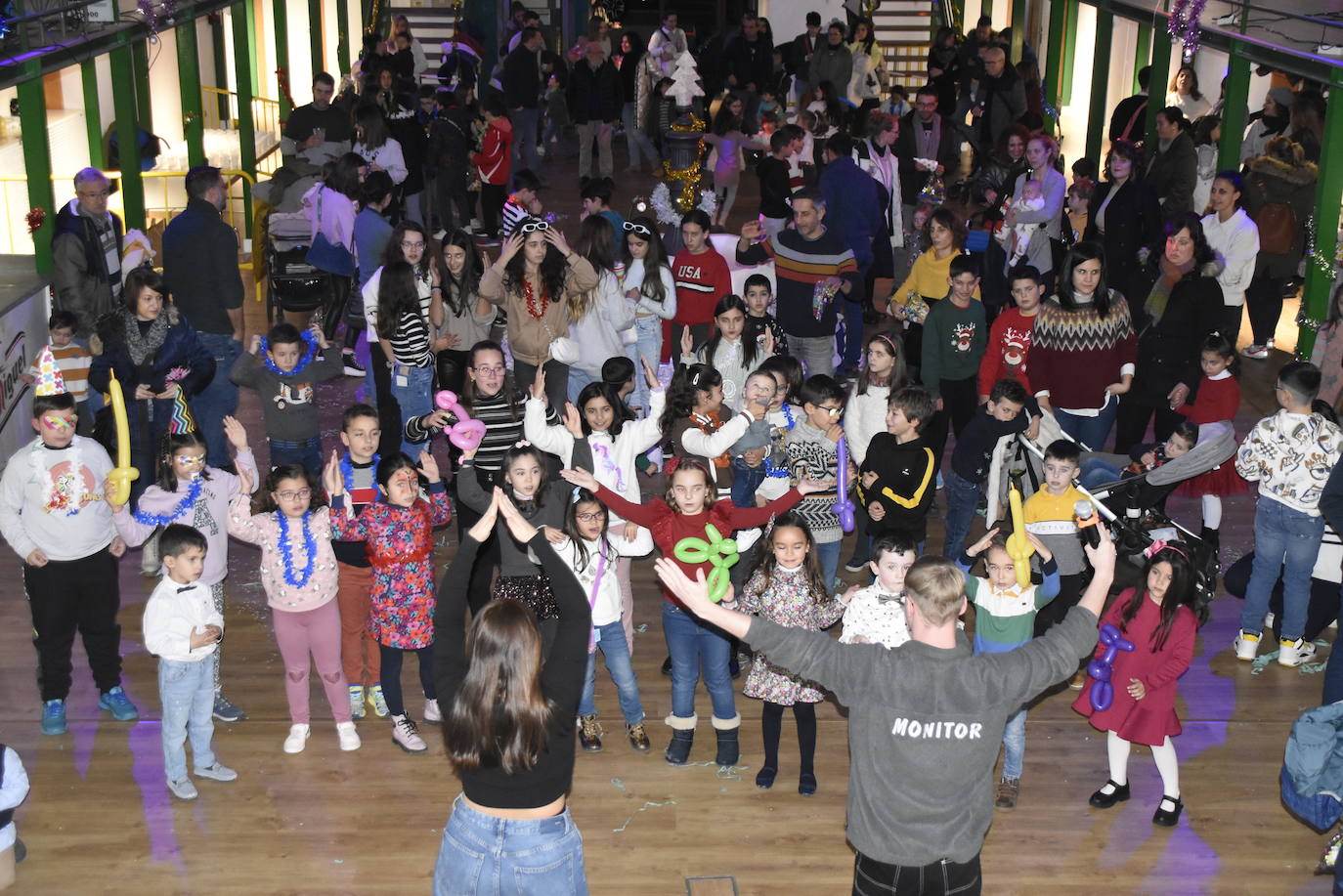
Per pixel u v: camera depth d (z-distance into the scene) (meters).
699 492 6.05
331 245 11.66
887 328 13.05
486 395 7.42
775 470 7.23
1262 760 6.53
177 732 6.05
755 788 6.29
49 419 6.27
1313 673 7.33
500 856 4.04
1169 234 8.60
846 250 9.69
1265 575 7.23
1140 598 5.88
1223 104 13.47
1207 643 7.64
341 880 5.59
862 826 4.11
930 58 19.14
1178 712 6.94
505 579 6.25
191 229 9.00
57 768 6.37
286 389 8.02
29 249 13.14
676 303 10.02
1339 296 8.12
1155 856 5.81
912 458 7.07
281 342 7.93
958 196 15.09
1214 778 6.38
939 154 15.80
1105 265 8.15
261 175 17.41
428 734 6.70
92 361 7.96
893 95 17.12
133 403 7.93
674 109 19.42
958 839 4.05
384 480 6.25
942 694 3.96
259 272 14.00
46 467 6.31
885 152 12.80
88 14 12.62
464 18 23.03
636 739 6.58
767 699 5.96
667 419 6.80
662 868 5.69
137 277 7.82
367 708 6.96
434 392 8.82
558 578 4.25
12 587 8.19
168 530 5.91
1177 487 7.79
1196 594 5.98
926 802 4.02
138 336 7.86
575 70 19.17
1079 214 11.17
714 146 17.03
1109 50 17.41
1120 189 10.45
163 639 5.95
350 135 14.59
